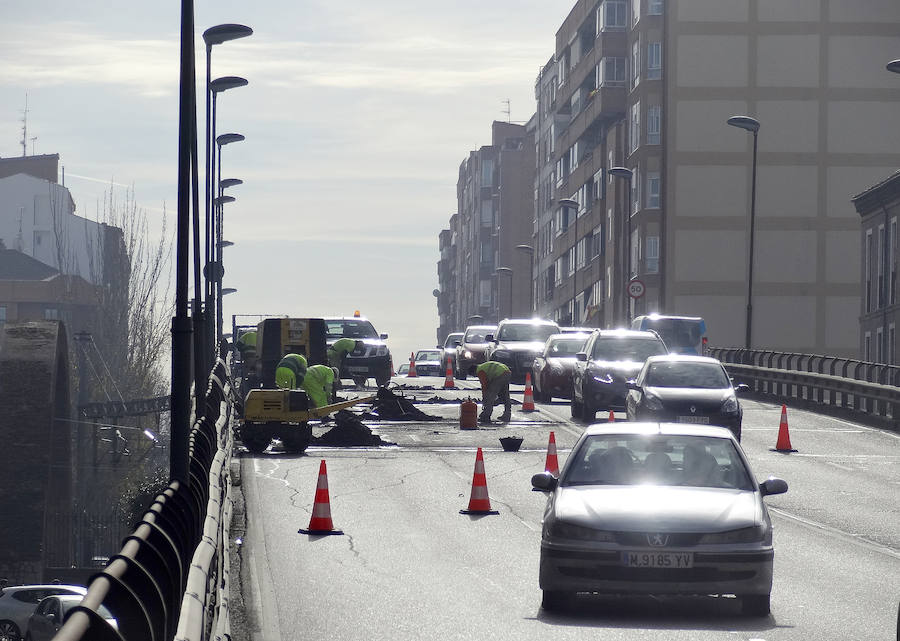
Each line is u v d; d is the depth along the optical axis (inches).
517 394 4419.3
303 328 4133.9
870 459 2795.3
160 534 756.0
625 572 1200.2
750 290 5255.9
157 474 5782.5
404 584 1418.6
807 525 1907.0
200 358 2696.9
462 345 5585.6
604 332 3511.3
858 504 2130.9
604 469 1320.1
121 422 7411.4
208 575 864.9
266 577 1465.3
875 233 6560.0
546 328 4793.3
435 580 1445.6
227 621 906.7
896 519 1971.0
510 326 4800.7
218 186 5472.4
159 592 645.9
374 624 1197.1
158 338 7500.0
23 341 5777.6
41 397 5654.5
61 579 5433.1
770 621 1209.4
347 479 2383.1
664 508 1228.5
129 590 580.7
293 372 3309.5
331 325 4982.8
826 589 1387.8
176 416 1530.5
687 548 1197.1
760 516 1230.9
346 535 1779.0
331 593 1364.4
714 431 1370.6
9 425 5605.3
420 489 2257.6
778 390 4409.5
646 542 1200.2
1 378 5689.0
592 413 3400.6
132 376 7327.8
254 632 1160.8
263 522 1893.5
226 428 2412.6
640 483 1300.4
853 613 1249.4
